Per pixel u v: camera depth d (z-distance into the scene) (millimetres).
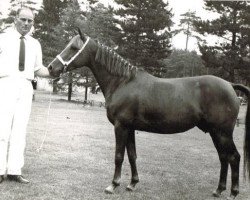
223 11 32094
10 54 5965
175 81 5730
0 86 6027
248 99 5777
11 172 6023
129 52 37812
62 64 5879
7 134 6043
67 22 37188
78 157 8461
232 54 30906
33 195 5422
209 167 8477
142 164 8297
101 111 27188
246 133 5797
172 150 10711
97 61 5910
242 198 6059
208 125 5637
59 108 26391
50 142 10367
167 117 5527
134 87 5637
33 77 6230
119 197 5586
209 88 5562
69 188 5902
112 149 9945
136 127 5730
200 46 32406
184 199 5707
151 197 5699
